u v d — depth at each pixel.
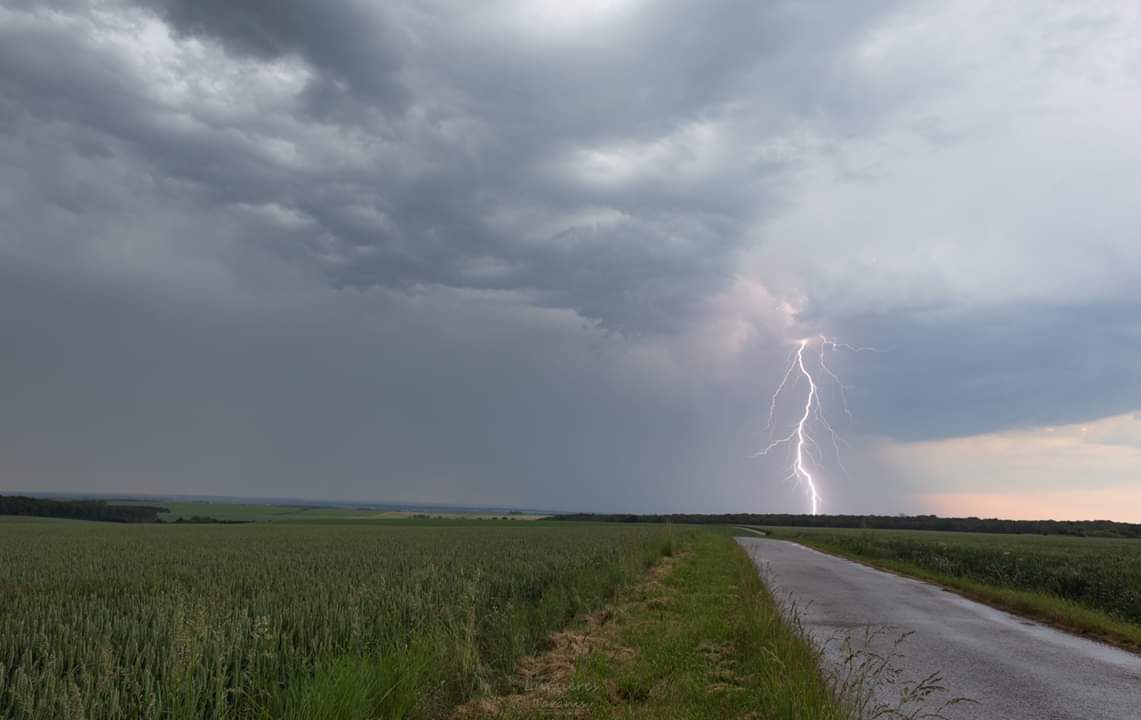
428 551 30.73
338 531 64.56
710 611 14.85
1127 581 20.98
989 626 16.00
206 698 7.03
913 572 31.52
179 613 7.47
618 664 10.21
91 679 6.93
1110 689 10.11
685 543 43.09
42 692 6.86
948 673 10.84
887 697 9.25
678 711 8.05
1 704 7.03
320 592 14.45
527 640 11.62
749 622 11.85
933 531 117.31
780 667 8.38
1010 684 10.23
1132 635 14.54
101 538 46.31
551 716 7.94
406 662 8.17
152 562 25.41
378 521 122.38
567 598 15.80
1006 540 70.25
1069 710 8.93
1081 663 12.02
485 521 129.88
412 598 12.27
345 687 6.90
